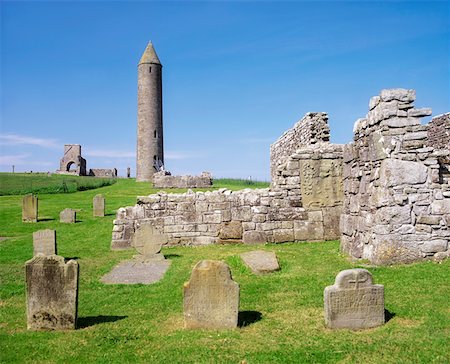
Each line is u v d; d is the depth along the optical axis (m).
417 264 11.80
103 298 10.50
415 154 12.33
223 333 7.88
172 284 11.56
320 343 7.29
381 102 12.53
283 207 17.95
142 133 63.66
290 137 27.36
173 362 6.86
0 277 12.98
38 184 51.84
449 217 12.16
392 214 12.13
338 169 18.12
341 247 15.20
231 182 50.81
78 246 18.52
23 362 7.06
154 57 64.44
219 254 15.59
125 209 18.02
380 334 7.53
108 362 6.96
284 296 9.92
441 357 6.61
